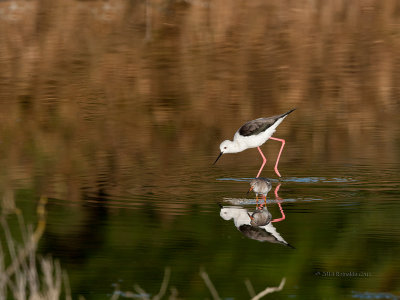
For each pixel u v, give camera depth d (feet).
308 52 92.07
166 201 40.16
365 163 47.88
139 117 65.21
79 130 60.59
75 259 32.07
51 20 112.27
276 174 45.96
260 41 98.78
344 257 31.50
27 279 28.94
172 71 84.33
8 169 47.83
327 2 123.85
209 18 113.50
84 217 37.37
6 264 31.45
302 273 30.60
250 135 47.44
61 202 40.06
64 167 48.21
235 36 102.06
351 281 29.48
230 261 31.32
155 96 73.61
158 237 34.40
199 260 31.76
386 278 30.09
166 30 106.52
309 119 63.16
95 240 34.14
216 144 55.16
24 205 39.55
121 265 31.22
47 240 34.14
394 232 34.58
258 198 40.50
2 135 59.00
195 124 62.39
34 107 69.72
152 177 45.44
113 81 80.33
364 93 72.90
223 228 35.53
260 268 30.83
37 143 55.98
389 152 50.88
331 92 73.77
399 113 64.90
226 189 42.63
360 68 83.82
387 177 44.37
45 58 91.71
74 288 29.09
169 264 31.42
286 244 33.35
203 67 85.92
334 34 101.50
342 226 35.40
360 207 38.34
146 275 30.40
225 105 69.51
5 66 87.76
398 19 109.60
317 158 49.70
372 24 106.83
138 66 87.15
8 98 73.36
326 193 41.19
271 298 27.99
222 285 29.35
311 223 35.99
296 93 73.26
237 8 120.06
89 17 115.14
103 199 40.70
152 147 54.13
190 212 38.11
